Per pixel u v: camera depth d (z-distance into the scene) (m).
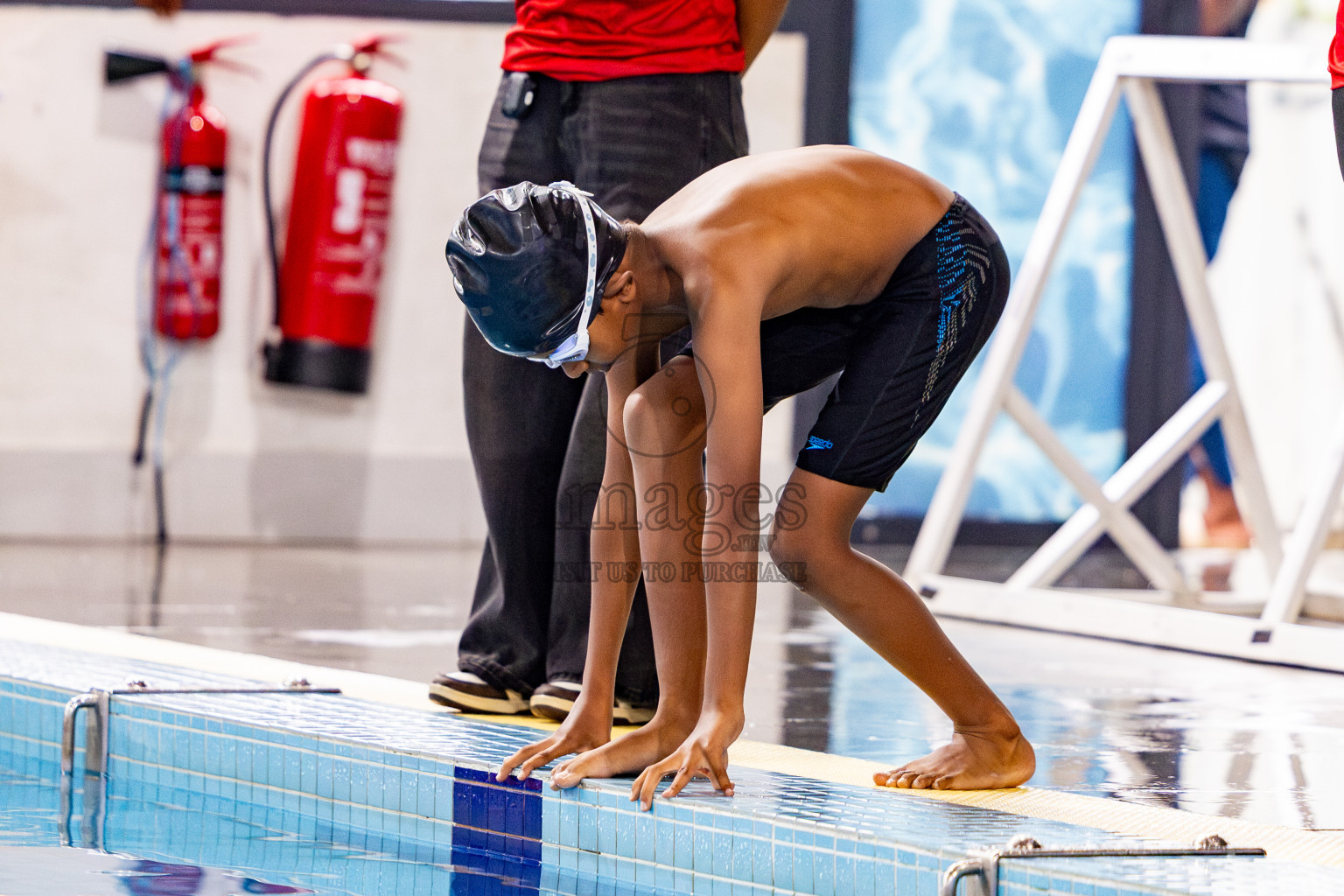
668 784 6.60
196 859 6.41
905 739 8.72
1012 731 7.10
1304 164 24.98
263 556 19.20
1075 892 5.16
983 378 16.14
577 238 6.45
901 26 22.38
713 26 8.53
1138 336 23.12
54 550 19.02
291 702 8.62
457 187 21.34
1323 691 11.47
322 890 5.96
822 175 6.86
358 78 20.78
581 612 8.50
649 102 8.36
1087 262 23.06
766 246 6.41
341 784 7.49
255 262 20.91
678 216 6.72
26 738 8.98
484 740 7.58
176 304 20.48
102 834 6.86
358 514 21.36
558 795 6.67
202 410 20.92
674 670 6.92
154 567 17.56
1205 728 9.63
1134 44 15.30
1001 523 23.17
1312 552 13.59
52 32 20.36
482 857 6.75
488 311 6.50
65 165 20.48
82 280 20.61
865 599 6.90
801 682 10.98
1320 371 25.36
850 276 6.75
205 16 20.69
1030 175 22.88
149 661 10.12
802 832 5.91
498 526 8.77
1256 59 14.28
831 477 6.91
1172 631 13.86
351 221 20.45
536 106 8.59
